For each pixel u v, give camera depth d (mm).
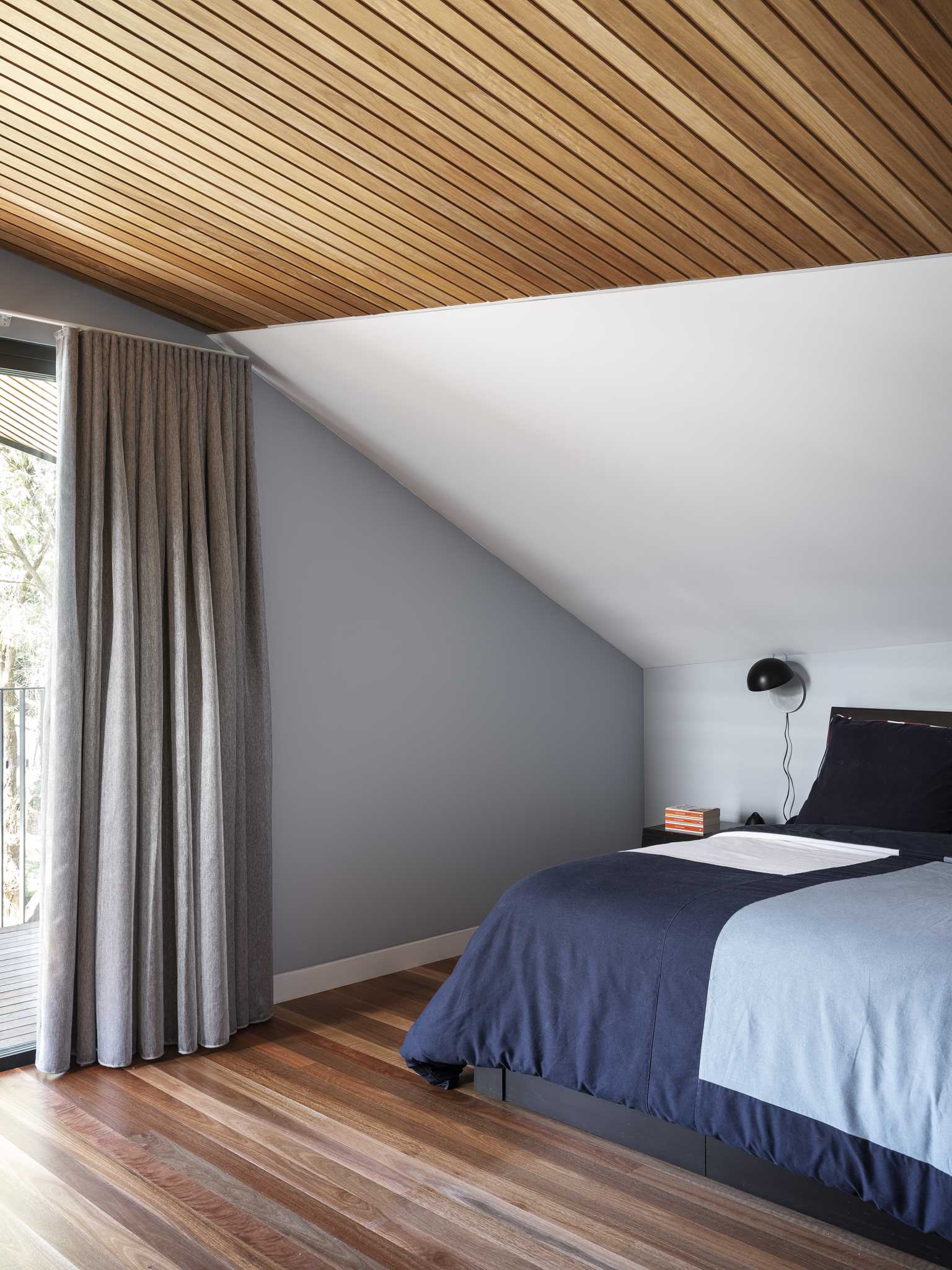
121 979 3025
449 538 4418
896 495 3270
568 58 1812
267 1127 2602
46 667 3105
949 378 2674
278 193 2441
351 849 3955
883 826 3523
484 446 3707
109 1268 1977
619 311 2791
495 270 2709
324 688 3879
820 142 1957
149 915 3092
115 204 2584
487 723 4535
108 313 3309
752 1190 2238
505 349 3105
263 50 1882
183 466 3340
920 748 3639
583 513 3979
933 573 3670
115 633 3104
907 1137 1922
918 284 2387
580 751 4977
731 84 1823
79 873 3053
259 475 3701
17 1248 2045
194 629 3299
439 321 3068
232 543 3422
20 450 3277
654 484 3619
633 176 2166
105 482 3180
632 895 2609
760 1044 2174
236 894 3330
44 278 3158
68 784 3014
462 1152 2463
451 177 2273
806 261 2424
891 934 2158
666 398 3105
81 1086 2885
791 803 4633
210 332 3590
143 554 3188
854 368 2742
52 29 1873
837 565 3799
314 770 3836
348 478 4012
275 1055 3123
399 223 2520
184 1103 2756
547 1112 2658
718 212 2260
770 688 4445
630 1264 1988
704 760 5023
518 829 4656
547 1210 2193
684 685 5129
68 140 2273
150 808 3119
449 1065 2848
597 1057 2461
